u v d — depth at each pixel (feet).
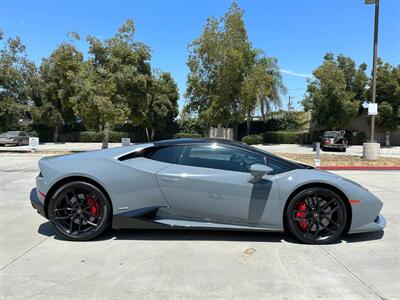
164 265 11.42
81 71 61.31
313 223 13.52
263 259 11.96
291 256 12.25
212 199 13.64
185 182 13.65
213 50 86.94
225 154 14.26
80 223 13.83
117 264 11.48
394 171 38.68
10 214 18.02
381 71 104.17
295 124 128.26
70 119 120.88
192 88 91.50
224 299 9.23
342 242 13.73
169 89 130.72
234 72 86.58
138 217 13.74
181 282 10.19
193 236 14.33
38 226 15.83
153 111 123.54
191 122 135.23
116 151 14.52
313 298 9.30
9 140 97.04
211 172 13.85
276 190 13.44
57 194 13.74
